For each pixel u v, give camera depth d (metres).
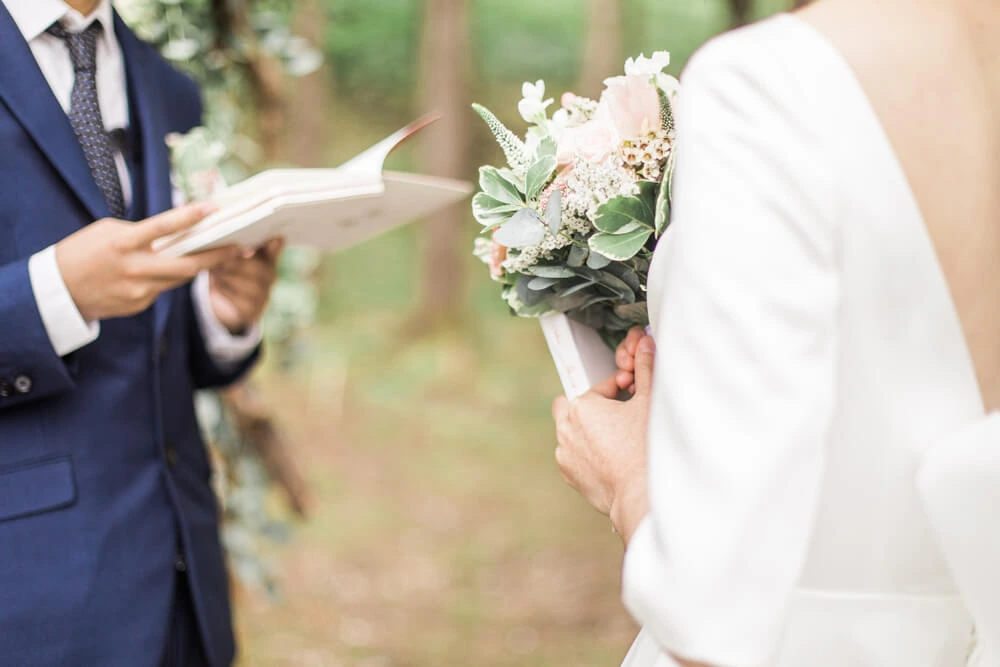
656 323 1.02
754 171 0.77
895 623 0.89
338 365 8.44
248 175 3.04
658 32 12.56
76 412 1.63
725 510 0.73
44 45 1.67
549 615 4.53
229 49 2.83
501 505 5.95
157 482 1.73
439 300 9.53
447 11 10.32
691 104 0.83
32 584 1.56
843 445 0.84
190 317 2.00
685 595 0.75
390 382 8.37
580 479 1.12
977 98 0.83
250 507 3.00
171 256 1.55
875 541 0.87
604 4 10.59
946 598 0.90
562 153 1.22
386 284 10.27
